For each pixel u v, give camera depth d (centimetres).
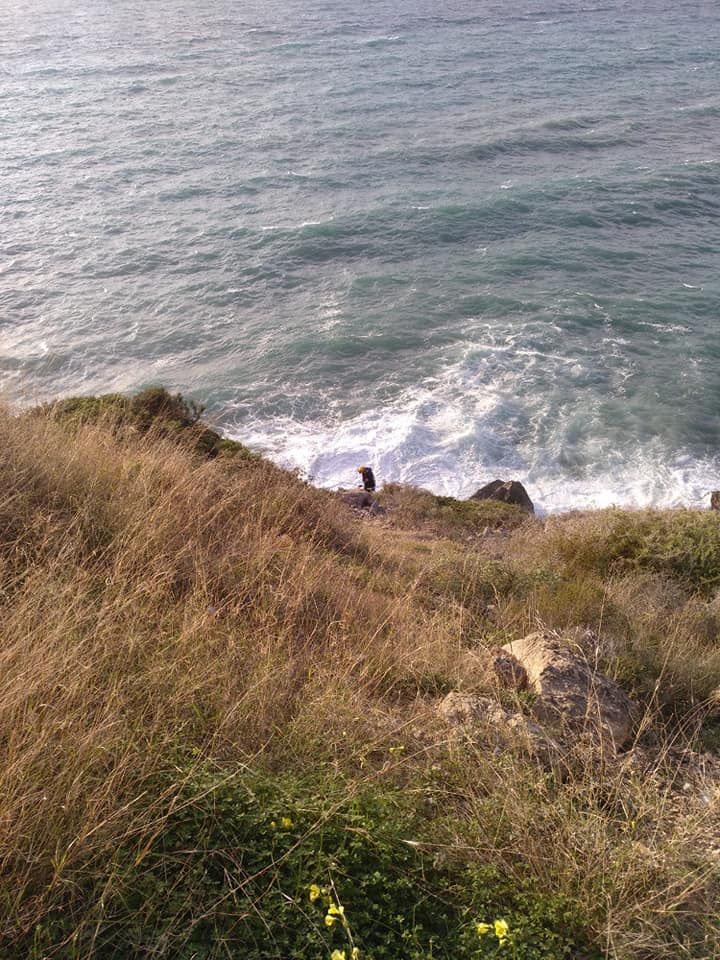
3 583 425
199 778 313
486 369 3186
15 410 730
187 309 3847
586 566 885
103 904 257
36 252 4456
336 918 254
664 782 410
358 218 4941
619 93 7794
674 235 4584
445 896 298
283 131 6888
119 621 415
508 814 338
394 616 576
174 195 5391
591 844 327
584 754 393
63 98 7981
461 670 500
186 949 255
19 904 255
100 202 5231
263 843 293
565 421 2809
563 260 4281
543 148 6281
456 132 6731
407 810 333
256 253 4488
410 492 1692
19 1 14975
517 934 281
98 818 286
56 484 569
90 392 3097
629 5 12781
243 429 2819
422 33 11162
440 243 4609
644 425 2788
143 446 774
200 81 8762
